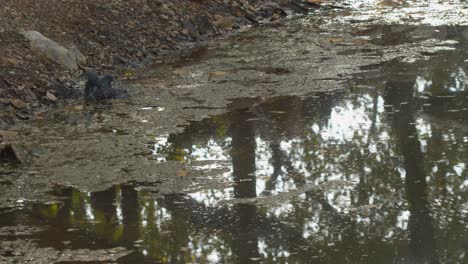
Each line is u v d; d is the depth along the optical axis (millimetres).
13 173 9438
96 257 7266
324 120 10742
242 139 10219
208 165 9422
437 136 9938
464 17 16750
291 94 11984
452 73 12633
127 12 15781
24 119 11414
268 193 8570
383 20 16906
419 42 14766
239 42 15664
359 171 9016
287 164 9320
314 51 14531
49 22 14508
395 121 10539
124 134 10609
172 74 13477
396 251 7113
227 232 7680
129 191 8805
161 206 8375
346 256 7066
